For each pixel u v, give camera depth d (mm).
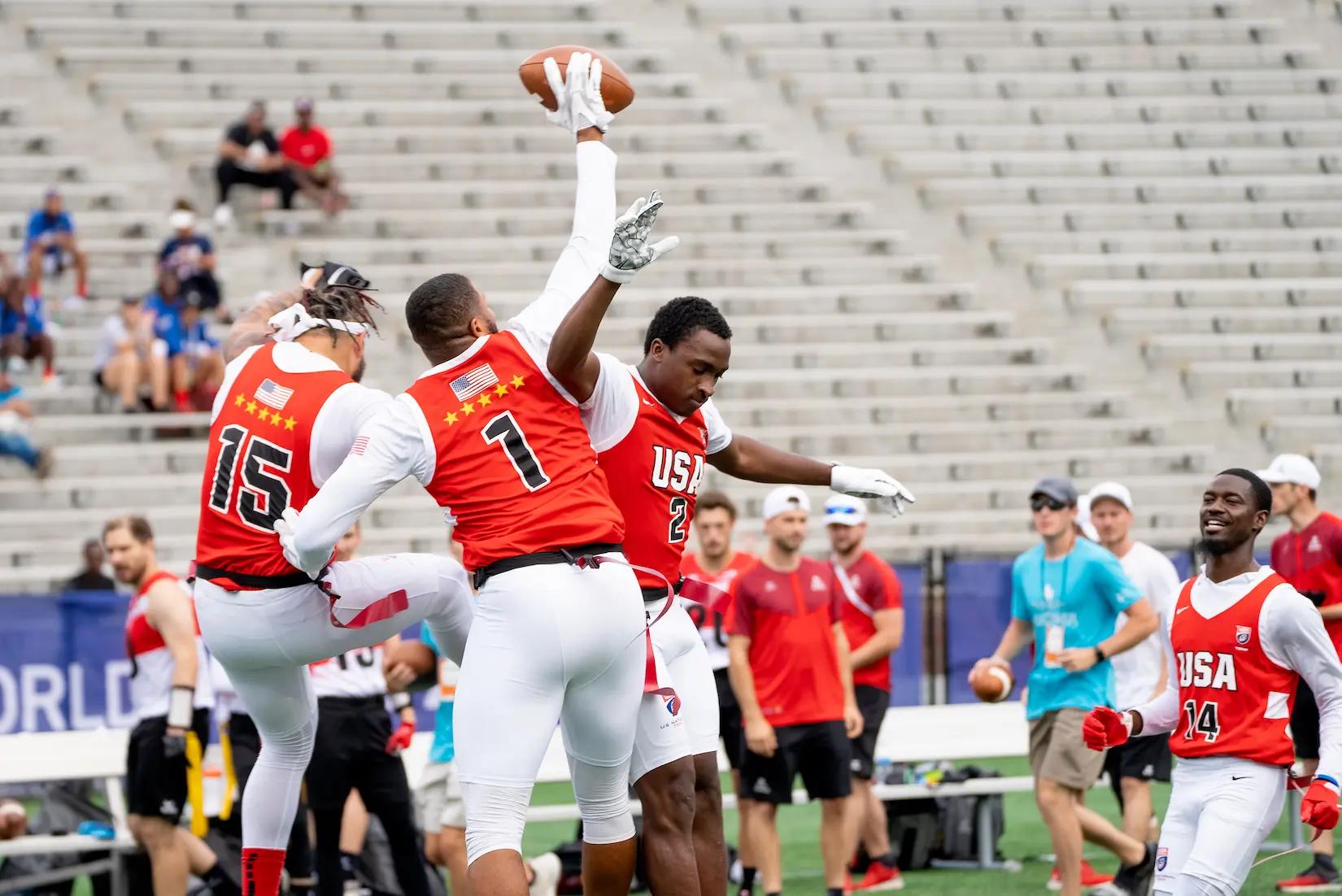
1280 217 43875
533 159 40500
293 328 10719
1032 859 19484
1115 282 41312
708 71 44938
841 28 46531
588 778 9750
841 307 39188
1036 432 36750
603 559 9289
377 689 14812
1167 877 11312
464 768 9219
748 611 16266
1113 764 16703
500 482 9227
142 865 16203
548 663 9086
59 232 34094
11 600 23641
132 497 31312
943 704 26000
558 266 10008
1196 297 41281
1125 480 36250
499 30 44000
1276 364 39969
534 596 9062
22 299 32656
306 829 15242
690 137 42562
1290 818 19703
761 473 11172
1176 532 35094
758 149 43031
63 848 15945
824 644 16344
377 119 40906
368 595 10500
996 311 40312
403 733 14867
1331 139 46344
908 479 35281
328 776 14508
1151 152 44875
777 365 37406
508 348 9422
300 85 41281
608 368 10133
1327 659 10984
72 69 40500
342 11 43656
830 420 36281
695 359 10039
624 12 45875
